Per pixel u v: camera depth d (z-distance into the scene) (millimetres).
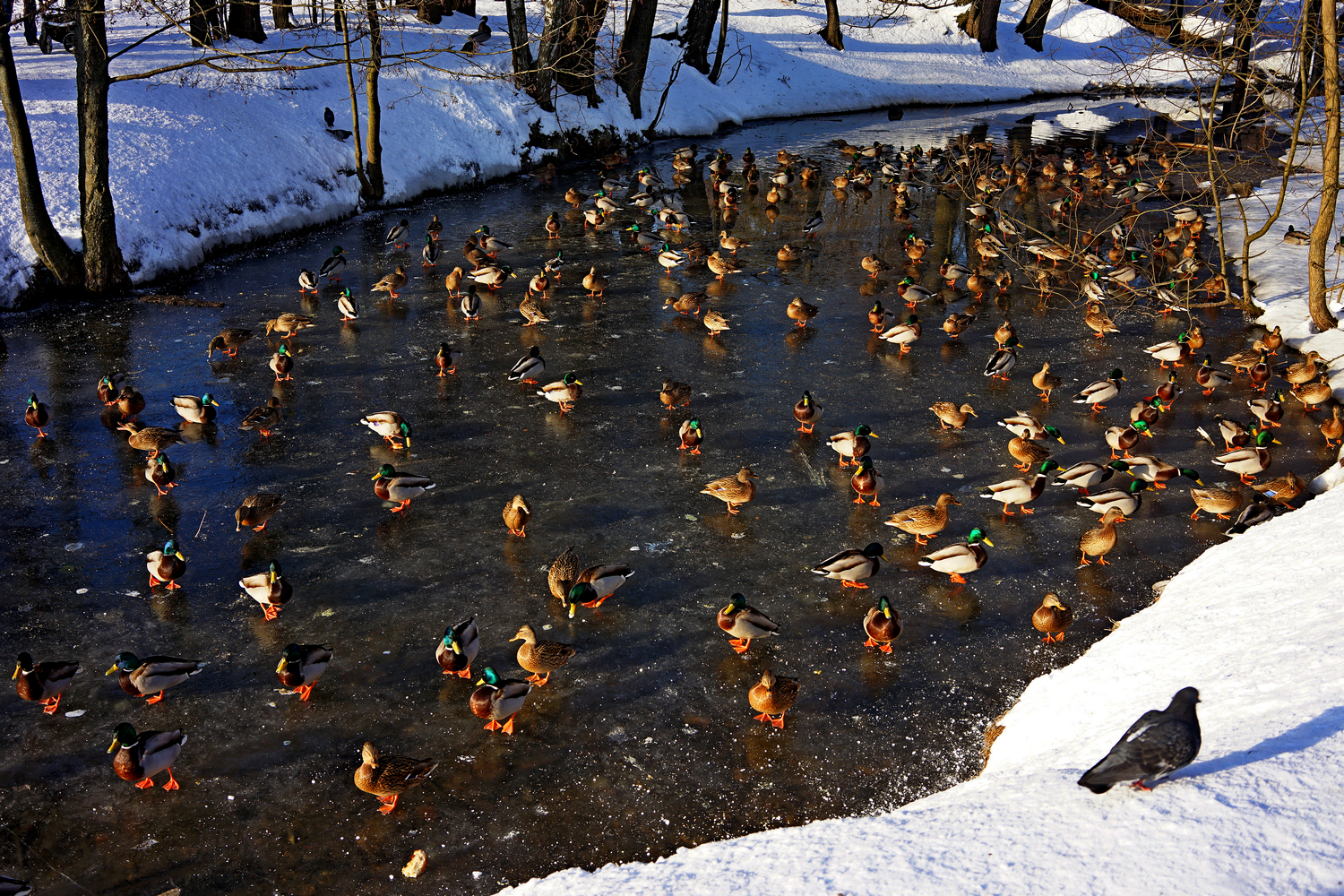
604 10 40281
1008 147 44469
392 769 8430
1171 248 27406
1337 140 18953
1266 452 14492
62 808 8500
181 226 24734
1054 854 5945
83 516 13328
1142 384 18578
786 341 20750
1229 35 22672
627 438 16125
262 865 7957
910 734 9594
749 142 46094
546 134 39688
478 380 18422
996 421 16906
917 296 22547
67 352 19094
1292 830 5672
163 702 9852
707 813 8578
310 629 11070
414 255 26688
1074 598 11852
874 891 5977
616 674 10430
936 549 12914
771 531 13359
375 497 14062
